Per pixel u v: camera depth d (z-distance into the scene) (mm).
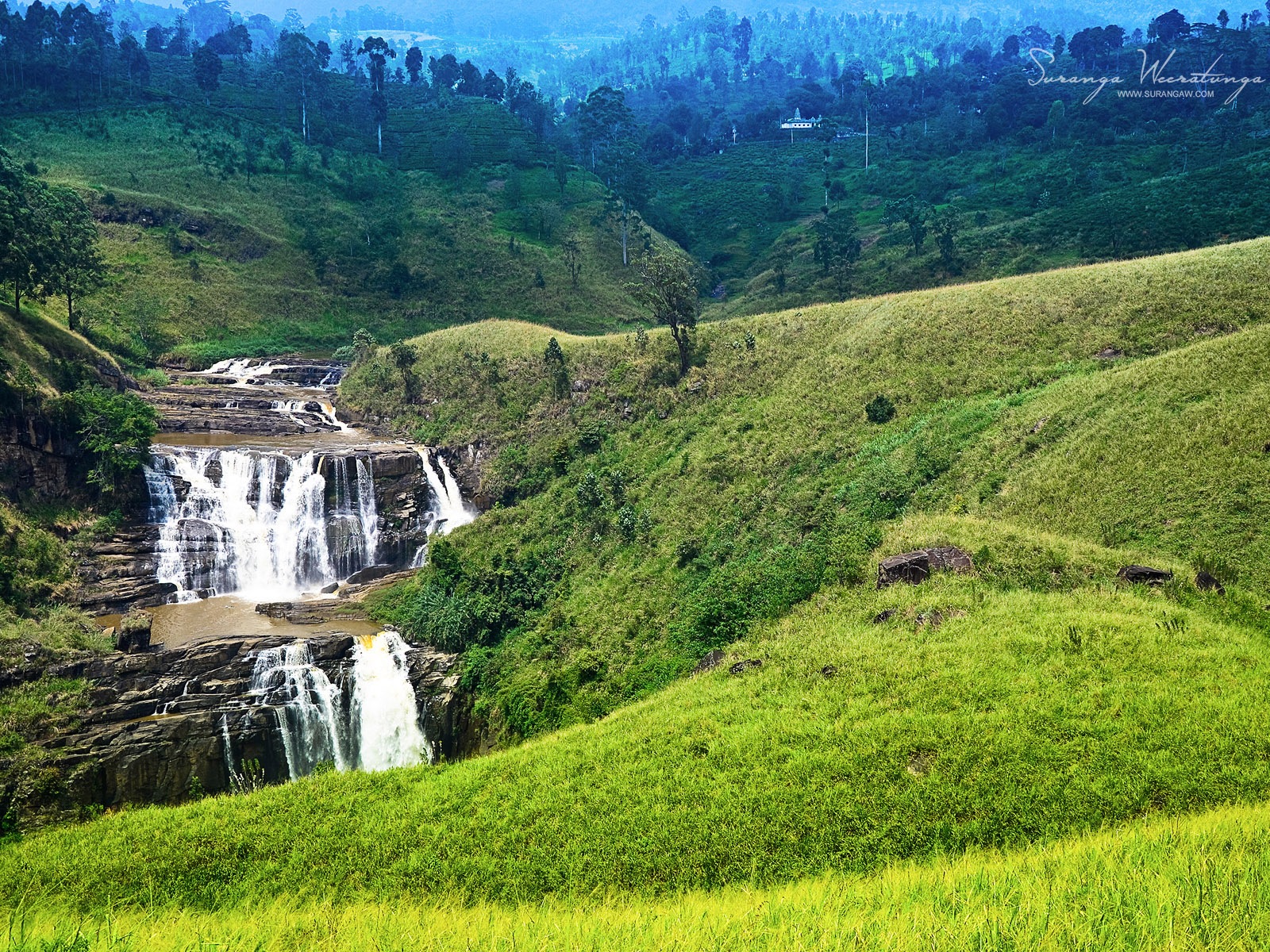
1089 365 47188
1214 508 32375
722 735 25766
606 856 21906
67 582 45719
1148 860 13195
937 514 38750
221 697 37281
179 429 64000
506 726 37719
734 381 58844
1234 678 23109
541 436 61719
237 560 52531
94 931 15625
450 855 23328
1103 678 24219
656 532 47031
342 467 57531
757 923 12312
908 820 20625
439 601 46438
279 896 22781
